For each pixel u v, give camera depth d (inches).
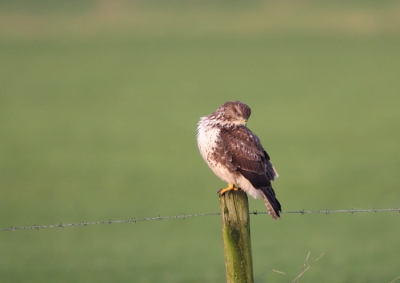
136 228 695.7
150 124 1300.4
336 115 1344.7
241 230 271.0
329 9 3159.5
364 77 1856.5
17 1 3324.3
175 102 1553.9
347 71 1973.4
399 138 1109.7
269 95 1633.9
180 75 1998.0
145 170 950.4
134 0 3444.9
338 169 922.1
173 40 2753.4
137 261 579.5
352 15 2987.2
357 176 876.6
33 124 1315.2
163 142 1136.2
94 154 1053.8
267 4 3358.8
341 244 613.0
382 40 2541.8
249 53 2417.6
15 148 1101.7
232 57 2341.3
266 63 2193.7
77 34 2881.4
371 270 531.2
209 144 360.8
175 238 654.5
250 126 1266.0
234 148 354.3
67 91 1728.6
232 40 2723.9
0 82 1877.5
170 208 749.9
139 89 1758.1
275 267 546.9
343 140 1111.6
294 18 3068.4
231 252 271.9
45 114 1416.1
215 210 739.4
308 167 940.6
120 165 981.8
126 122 1323.8
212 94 1663.4
